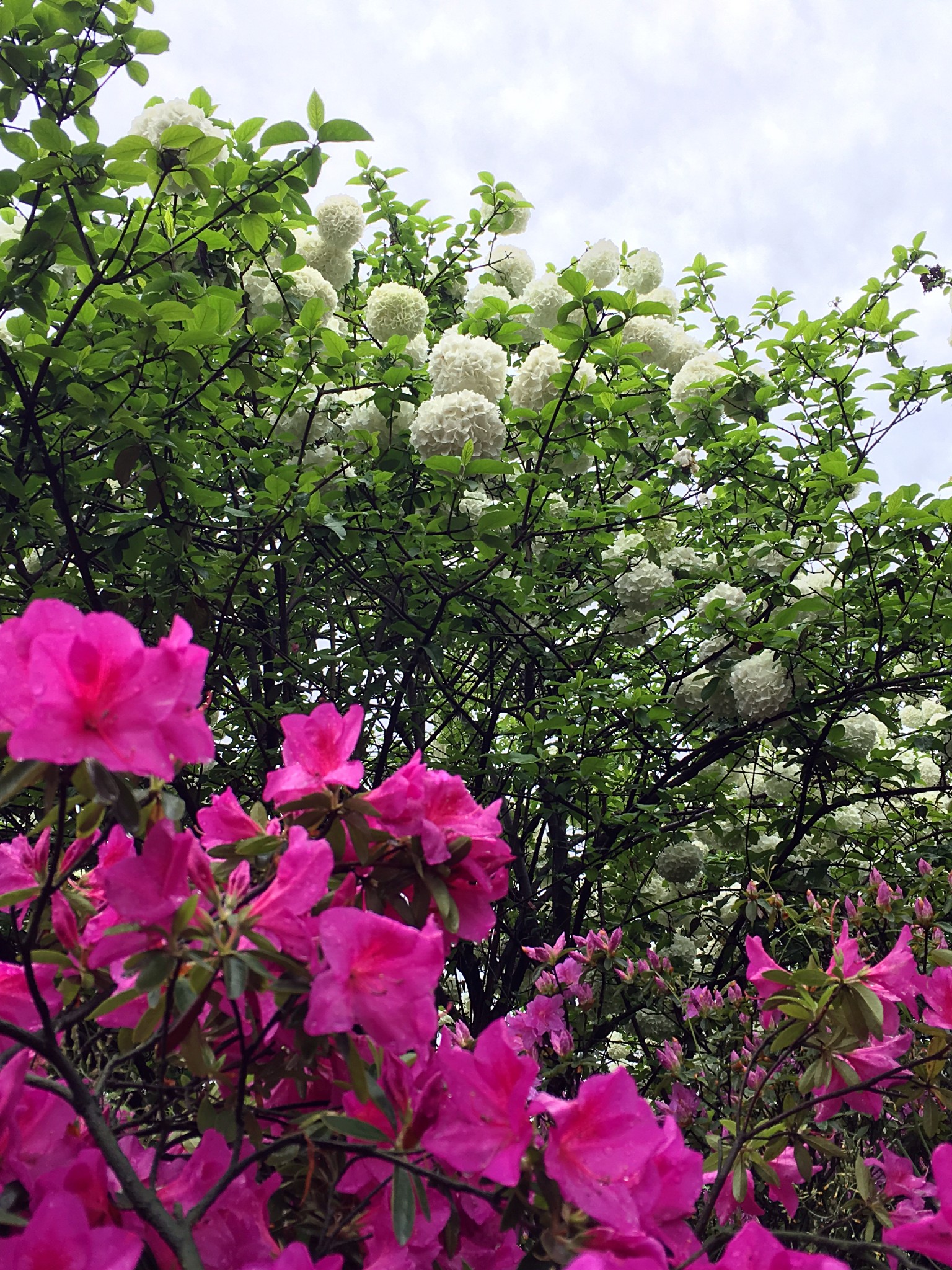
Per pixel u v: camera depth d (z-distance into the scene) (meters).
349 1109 1.14
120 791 0.94
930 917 2.50
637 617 4.67
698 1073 2.68
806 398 4.81
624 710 4.25
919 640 4.02
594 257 4.96
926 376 4.66
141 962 0.98
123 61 2.97
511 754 4.05
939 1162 1.31
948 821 4.67
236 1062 1.23
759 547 4.50
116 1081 1.38
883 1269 1.77
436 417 3.84
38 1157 1.04
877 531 3.91
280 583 4.35
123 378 3.40
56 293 3.52
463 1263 1.19
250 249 3.98
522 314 4.71
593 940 3.20
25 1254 0.83
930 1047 1.73
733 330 5.87
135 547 3.47
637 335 5.00
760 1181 2.04
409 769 1.28
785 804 4.80
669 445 5.46
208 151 2.94
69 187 2.84
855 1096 1.75
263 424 4.12
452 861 1.22
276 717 4.18
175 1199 1.10
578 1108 1.03
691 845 4.71
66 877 1.12
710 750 4.64
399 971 1.03
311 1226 1.17
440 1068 1.06
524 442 4.23
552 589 4.71
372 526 4.14
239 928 1.03
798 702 4.07
